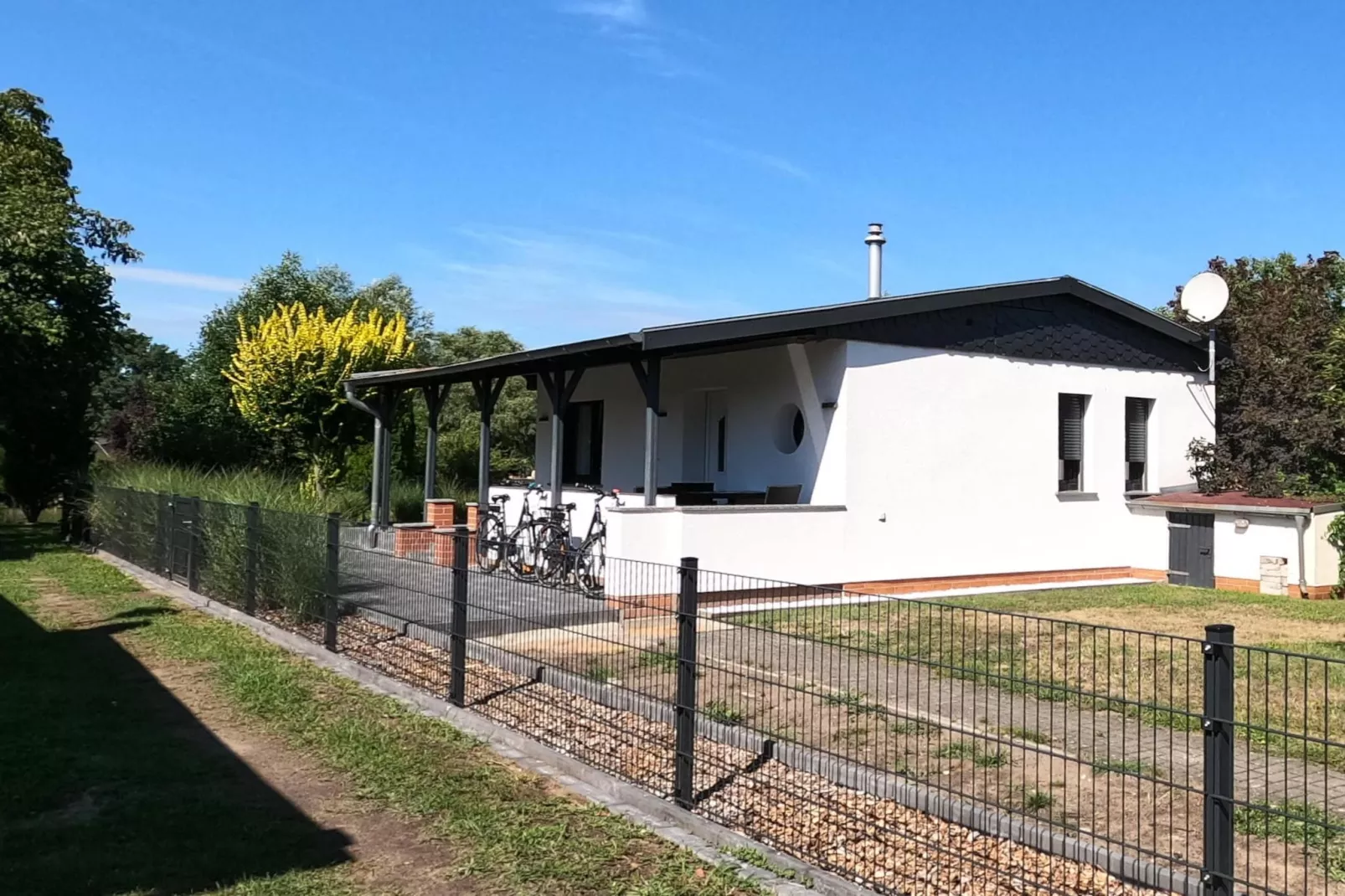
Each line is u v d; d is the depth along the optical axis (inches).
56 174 955.3
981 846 175.0
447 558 418.6
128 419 1369.3
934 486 530.3
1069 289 579.8
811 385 516.1
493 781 216.4
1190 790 140.4
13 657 347.3
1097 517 599.2
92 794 208.7
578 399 699.4
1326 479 644.1
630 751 235.3
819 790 206.7
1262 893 153.4
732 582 459.5
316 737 249.9
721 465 596.7
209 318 1338.6
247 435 1115.3
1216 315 633.0
